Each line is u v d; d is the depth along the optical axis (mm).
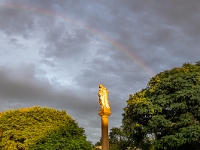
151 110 35281
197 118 34250
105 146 28219
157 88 37188
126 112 40750
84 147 28109
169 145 33688
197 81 34875
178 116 34812
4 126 28062
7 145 27422
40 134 27578
